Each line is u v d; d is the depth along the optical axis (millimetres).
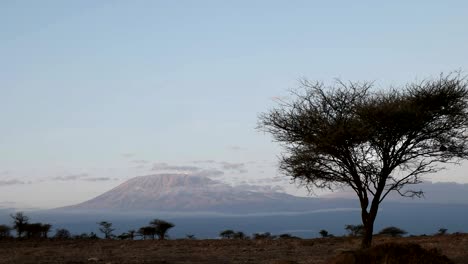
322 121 23062
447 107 22891
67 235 59219
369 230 23375
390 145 23078
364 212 23594
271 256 28438
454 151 23406
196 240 43312
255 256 28703
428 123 23141
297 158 23781
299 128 23500
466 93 22906
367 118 22172
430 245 30219
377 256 16062
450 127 23219
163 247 36031
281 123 23797
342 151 23109
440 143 23391
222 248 34438
